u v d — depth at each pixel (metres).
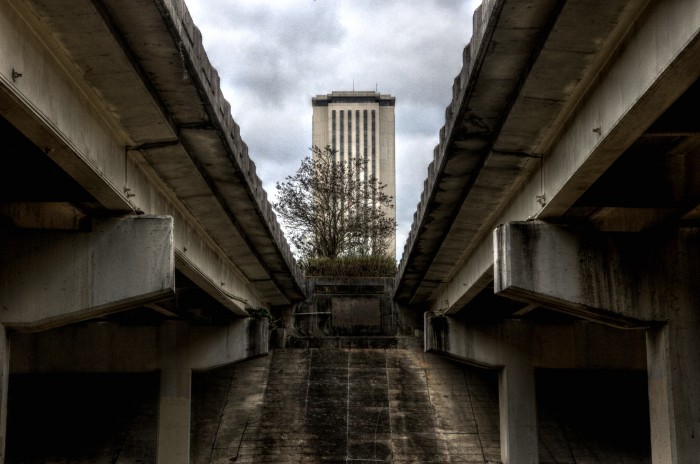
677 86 13.08
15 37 12.99
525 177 22.05
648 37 13.17
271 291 43.31
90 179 17.47
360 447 38.12
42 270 19.67
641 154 19.25
